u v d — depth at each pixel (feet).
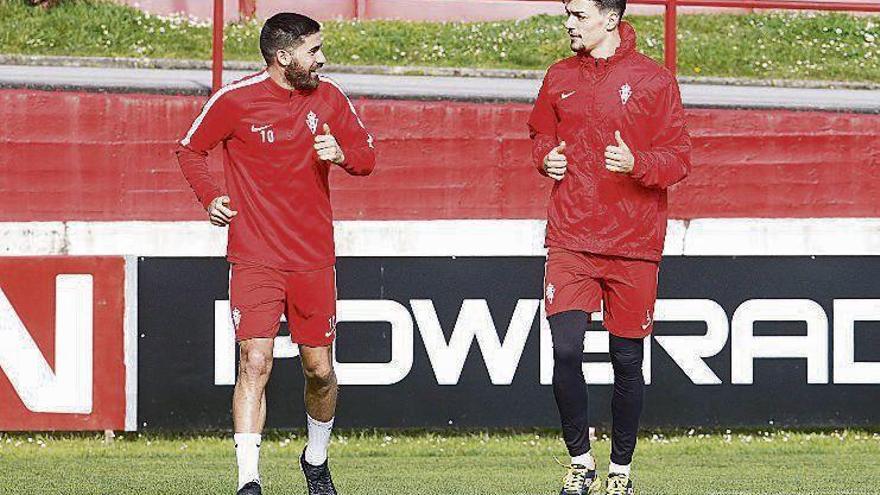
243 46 148.87
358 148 55.42
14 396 79.71
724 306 84.79
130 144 101.04
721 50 156.15
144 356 81.20
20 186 99.81
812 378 85.25
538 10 159.53
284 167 53.93
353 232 84.79
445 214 101.45
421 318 83.25
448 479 71.26
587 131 55.52
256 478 52.65
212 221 54.60
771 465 78.38
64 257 79.87
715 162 104.27
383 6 155.43
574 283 56.03
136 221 91.91
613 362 57.67
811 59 158.71
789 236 85.20
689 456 82.84
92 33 153.07
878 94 141.90
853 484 69.36
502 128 102.32
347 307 82.89
